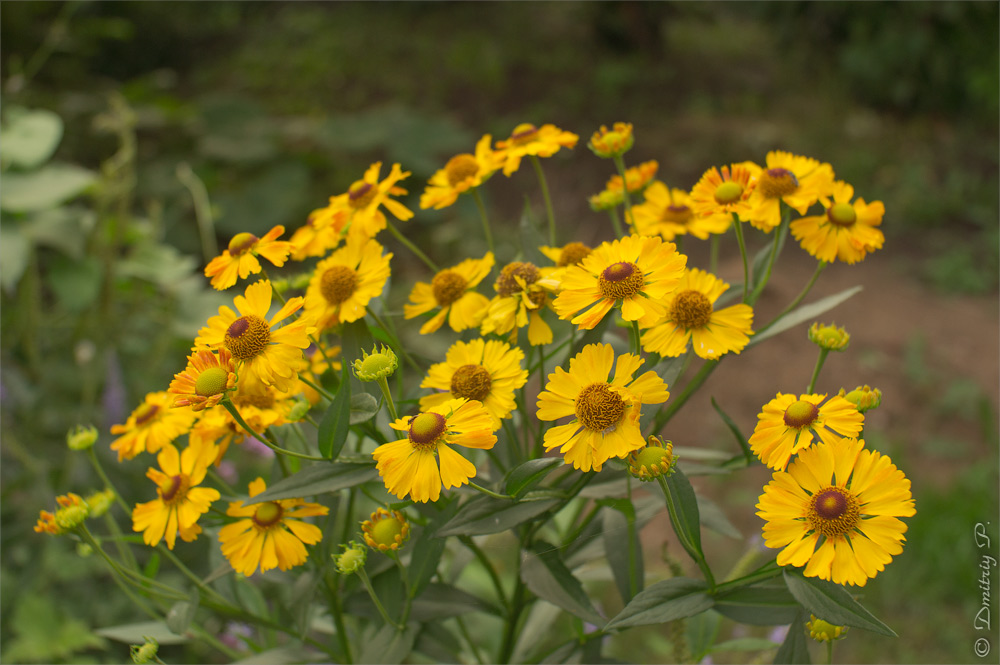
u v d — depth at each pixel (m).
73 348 1.16
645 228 0.62
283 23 3.66
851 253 0.56
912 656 1.14
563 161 2.59
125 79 2.95
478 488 0.49
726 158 2.65
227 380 0.49
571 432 0.49
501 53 3.30
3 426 1.04
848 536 0.47
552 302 0.55
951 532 1.28
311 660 0.58
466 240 2.20
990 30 2.91
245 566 0.53
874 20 3.02
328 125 2.44
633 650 1.09
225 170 2.37
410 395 0.59
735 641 0.63
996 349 1.87
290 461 0.60
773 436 0.50
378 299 0.60
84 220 1.25
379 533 0.52
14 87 1.46
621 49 3.33
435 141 2.46
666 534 1.34
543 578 0.54
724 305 0.59
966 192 2.58
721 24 3.82
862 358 1.82
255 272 0.54
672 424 1.69
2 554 0.99
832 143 2.79
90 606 0.99
